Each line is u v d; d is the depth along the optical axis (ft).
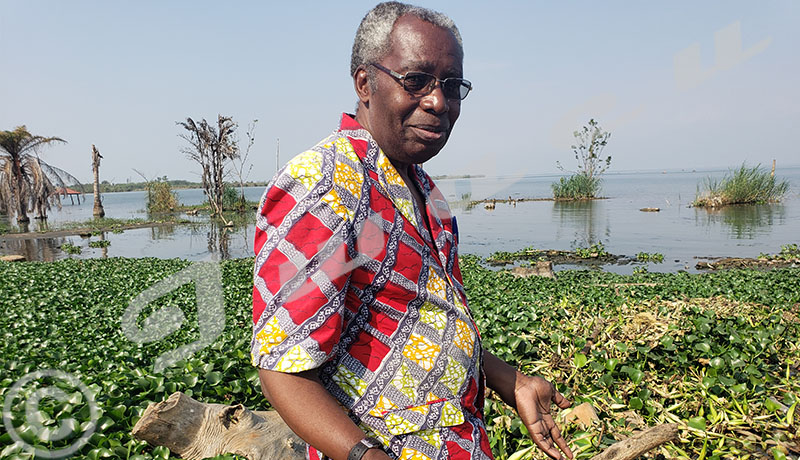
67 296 36.78
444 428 4.25
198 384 14.25
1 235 104.12
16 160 123.75
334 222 3.85
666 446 12.57
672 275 45.06
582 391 15.62
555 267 57.82
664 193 199.00
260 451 9.53
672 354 17.80
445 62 4.19
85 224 124.26
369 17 4.37
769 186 128.36
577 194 162.40
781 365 19.11
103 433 11.60
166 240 91.61
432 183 5.05
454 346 4.36
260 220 3.98
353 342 4.12
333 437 3.76
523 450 11.04
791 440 13.42
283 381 3.80
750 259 57.72
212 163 130.11
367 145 4.26
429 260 4.35
